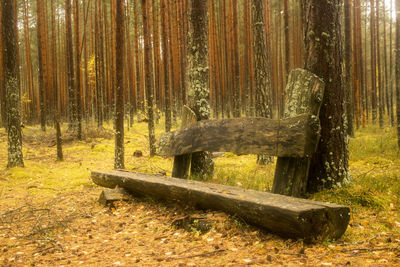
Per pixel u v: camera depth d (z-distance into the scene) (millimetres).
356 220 3648
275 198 3506
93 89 26359
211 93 27281
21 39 35000
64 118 31484
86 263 3156
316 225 2961
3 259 3430
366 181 4812
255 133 4359
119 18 9531
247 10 21344
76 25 19578
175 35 23375
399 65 9953
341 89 4629
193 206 4285
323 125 4551
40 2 20203
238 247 3109
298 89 4355
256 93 9953
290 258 2686
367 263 2455
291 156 3854
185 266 2744
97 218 5062
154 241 3705
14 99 10539
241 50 29172
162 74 29172
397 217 3625
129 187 5637
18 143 10594
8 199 7160
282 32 34562
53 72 25703
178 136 5965
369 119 23750
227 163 9992
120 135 9664
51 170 10945
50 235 4301
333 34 4570
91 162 12602
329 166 4512
